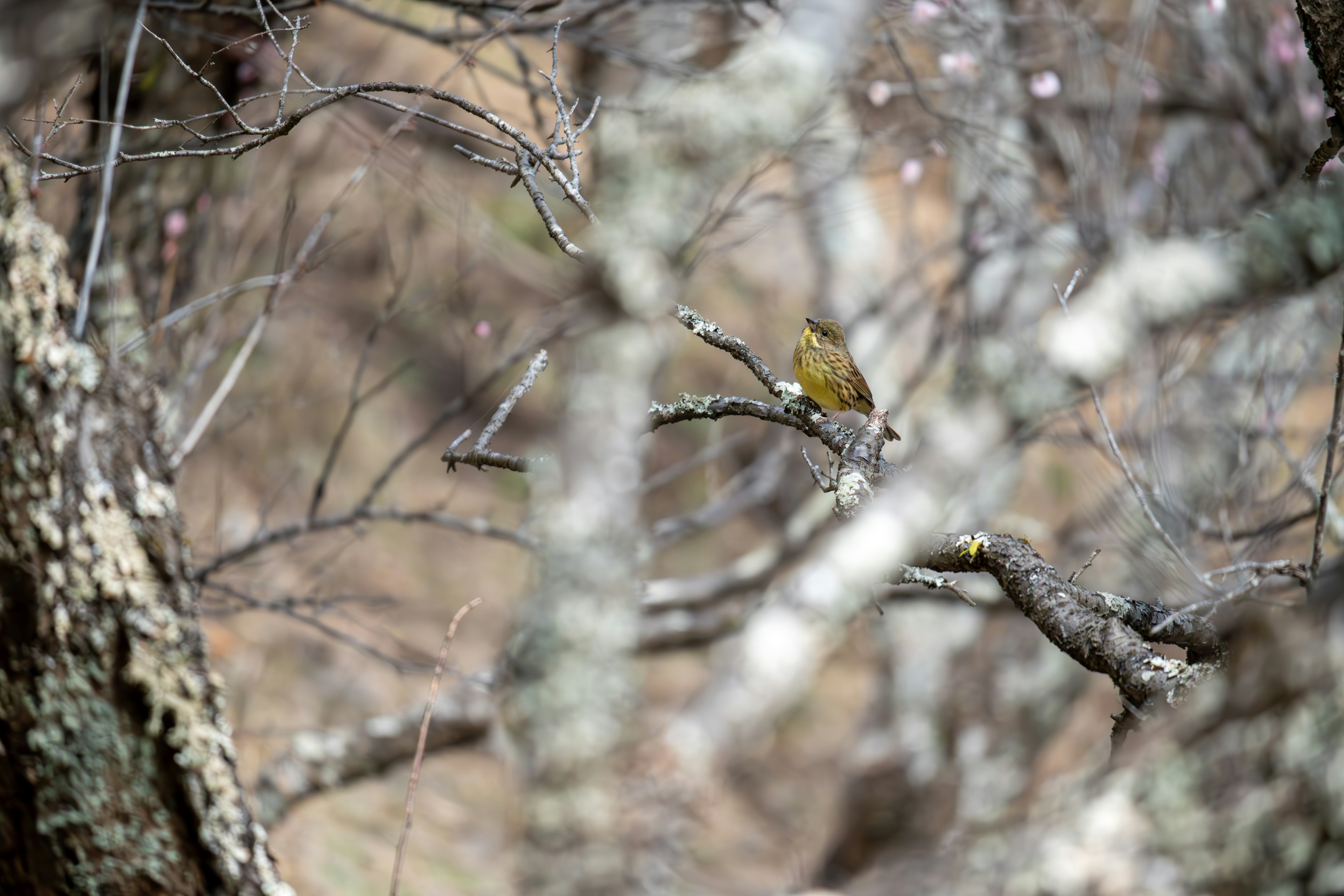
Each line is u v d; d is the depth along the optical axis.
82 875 5.58
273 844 15.92
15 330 5.67
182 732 5.59
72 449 5.64
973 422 3.90
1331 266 3.81
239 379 20.05
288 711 18.06
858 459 5.97
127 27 9.67
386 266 16.45
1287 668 4.24
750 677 3.93
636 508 4.30
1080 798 4.59
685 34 13.97
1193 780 4.28
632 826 3.97
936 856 5.07
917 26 13.77
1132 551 9.59
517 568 23.83
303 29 9.18
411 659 18.27
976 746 17.66
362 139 13.70
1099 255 10.94
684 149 4.40
